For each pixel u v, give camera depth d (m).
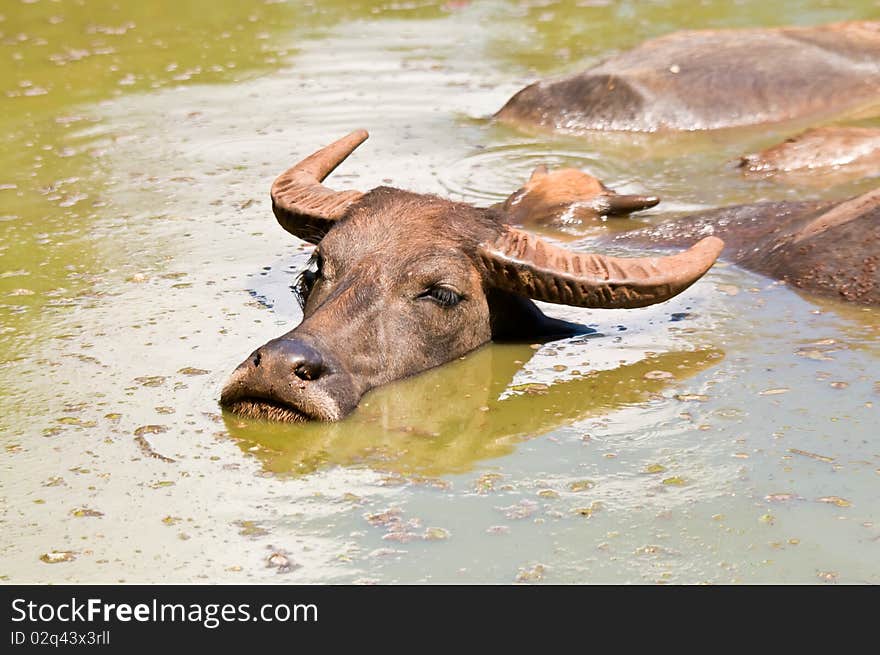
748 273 8.30
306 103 12.89
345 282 6.89
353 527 5.29
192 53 15.03
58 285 8.16
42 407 6.43
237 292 8.01
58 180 10.48
